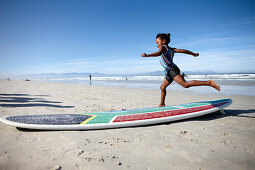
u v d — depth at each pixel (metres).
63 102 6.48
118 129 3.03
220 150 2.15
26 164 1.77
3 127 3.02
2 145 2.25
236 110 4.82
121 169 1.70
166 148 2.22
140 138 2.57
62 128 2.86
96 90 12.30
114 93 10.17
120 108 5.27
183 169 1.71
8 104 5.64
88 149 2.16
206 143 2.38
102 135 2.71
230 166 1.76
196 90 11.12
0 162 1.80
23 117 3.15
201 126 3.20
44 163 1.79
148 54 3.27
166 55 3.63
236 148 2.21
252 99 7.00
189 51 3.83
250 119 3.72
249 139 2.52
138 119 3.22
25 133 2.74
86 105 5.82
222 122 3.48
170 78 3.91
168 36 3.79
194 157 1.96
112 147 2.24
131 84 19.72
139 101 6.89
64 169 1.68
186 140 2.49
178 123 3.42
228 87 12.71
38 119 3.05
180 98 7.67
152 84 18.84
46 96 8.45
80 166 1.74
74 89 13.23
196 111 3.70
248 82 16.92
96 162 1.83
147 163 1.83
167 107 3.99
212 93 9.37
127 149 2.18
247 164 1.80
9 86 15.67
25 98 7.45
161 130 2.97
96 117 3.28
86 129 2.97
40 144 2.30
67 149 2.15
